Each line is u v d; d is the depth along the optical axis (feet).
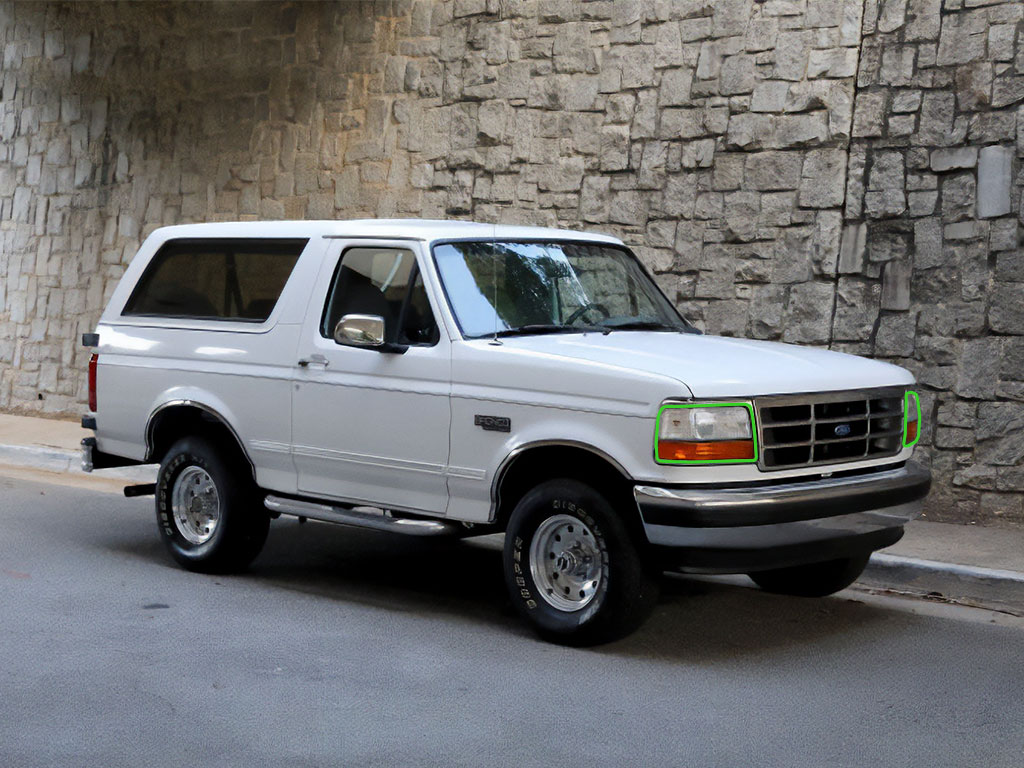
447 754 16.43
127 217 52.37
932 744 17.06
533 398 21.39
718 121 37.45
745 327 36.60
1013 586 25.57
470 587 26.68
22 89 55.98
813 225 35.58
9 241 56.54
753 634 22.85
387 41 45.01
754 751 16.67
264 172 48.19
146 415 27.76
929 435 33.50
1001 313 32.65
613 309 24.86
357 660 20.86
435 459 22.80
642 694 19.12
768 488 20.29
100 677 19.74
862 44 35.14
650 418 19.97
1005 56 32.86
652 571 20.85
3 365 56.65
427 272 23.41
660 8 38.78
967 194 33.24
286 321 25.45
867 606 25.38
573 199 40.37
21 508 35.55
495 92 42.27
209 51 49.73
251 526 26.86
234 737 17.02
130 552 29.68
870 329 34.53
